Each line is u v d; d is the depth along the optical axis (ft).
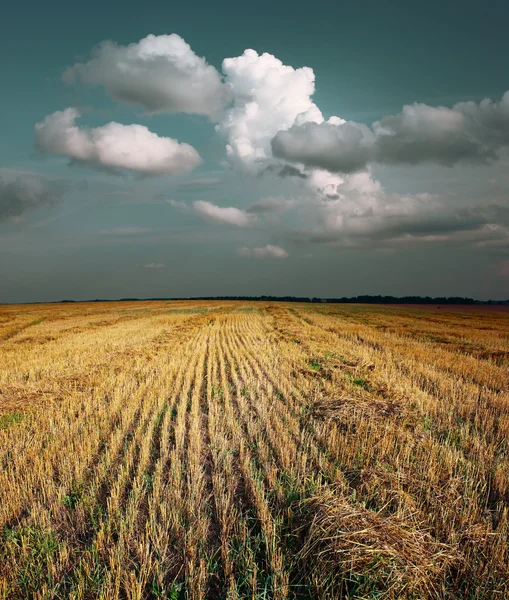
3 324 124.36
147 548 14.43
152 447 25.20
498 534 15.46
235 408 33.35
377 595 12.59
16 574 14.07
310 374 45.01
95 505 18.17
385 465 21.44
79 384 40.83
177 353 60.95
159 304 299.58
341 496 17.51
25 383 41.93
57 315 175.42
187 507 17.60
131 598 12.96
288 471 20.95
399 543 14.43
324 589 13.17
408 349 63.36
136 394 36.42
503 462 22.27
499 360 55.93
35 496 19.07
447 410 31.83
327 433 26.58
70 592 13.03
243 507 18.37
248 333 90.99
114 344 72.18
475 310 244.63
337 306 262.06
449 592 13.05
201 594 13.03
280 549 14.75
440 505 17.39
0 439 25.59
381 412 30.17
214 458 22.88
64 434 26.43
